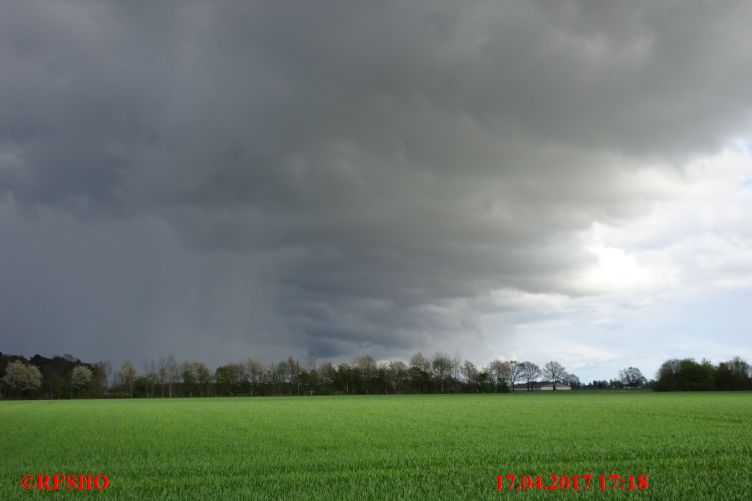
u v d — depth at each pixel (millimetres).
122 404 93250
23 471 18578
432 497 13602
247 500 13562
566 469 17453
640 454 20531
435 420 42156
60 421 47531
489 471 17328
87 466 19531
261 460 20344
